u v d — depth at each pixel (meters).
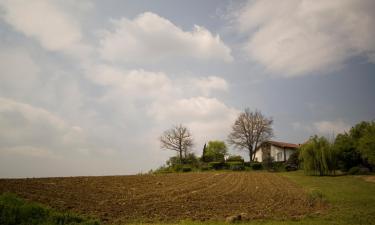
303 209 20.55
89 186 30.53
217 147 91.88
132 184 35.06
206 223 15.63
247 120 84.00
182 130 84.81
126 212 18.48
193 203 22.83
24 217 13.72
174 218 17.08
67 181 33.62
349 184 37.12
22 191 23.75
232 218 16.36
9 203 14.47
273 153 87.00
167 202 22.91
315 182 41.06
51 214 14.56
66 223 14.06
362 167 55.62
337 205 21.70
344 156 57.03
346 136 61.06
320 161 52.91
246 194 29.02
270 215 18.31
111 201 22.31
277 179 46.78
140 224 15.04
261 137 83.25
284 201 24.53
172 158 82.31
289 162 71.69
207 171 69.06
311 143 55.06
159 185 35.34
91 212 17.88
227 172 63.59
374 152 47.75
